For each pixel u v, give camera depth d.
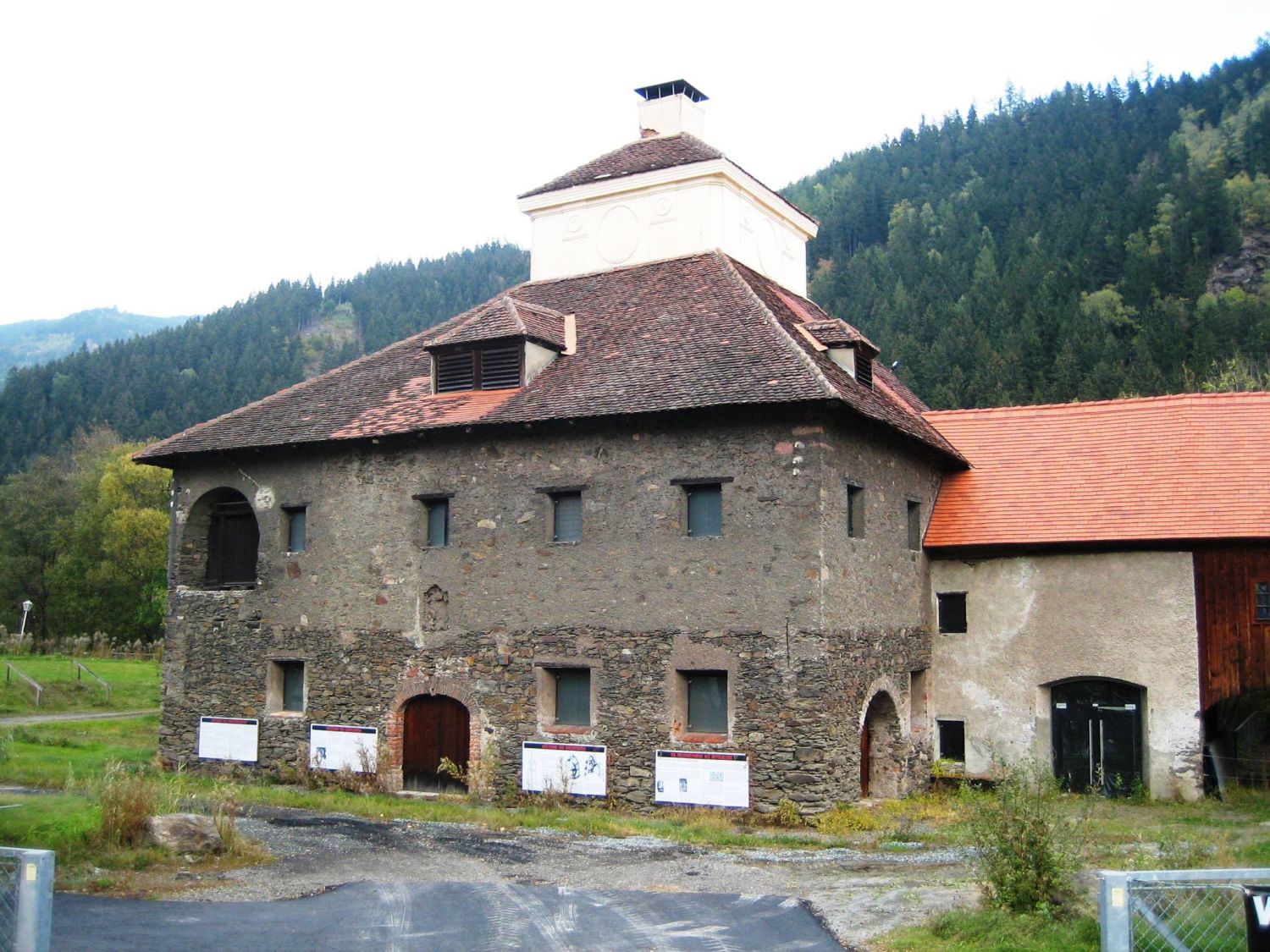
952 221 116.12
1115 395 69.19
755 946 10.74
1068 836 11.37
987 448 25.44
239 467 24.08
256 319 157.75
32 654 51.19
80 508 73.62
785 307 23.73
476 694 20.98
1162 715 21.62
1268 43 147.50
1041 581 22.95
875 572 20.91
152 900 12.56
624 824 18.00
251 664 23.47
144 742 28.25
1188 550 21.77
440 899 12.89
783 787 18.39
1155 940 8.54
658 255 26.30
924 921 11.34
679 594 19.50
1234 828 18.20
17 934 8.48
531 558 20.80
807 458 18.84
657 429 19.97
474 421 20.95
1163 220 102.81
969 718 23.28
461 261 186.50
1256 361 71.31
